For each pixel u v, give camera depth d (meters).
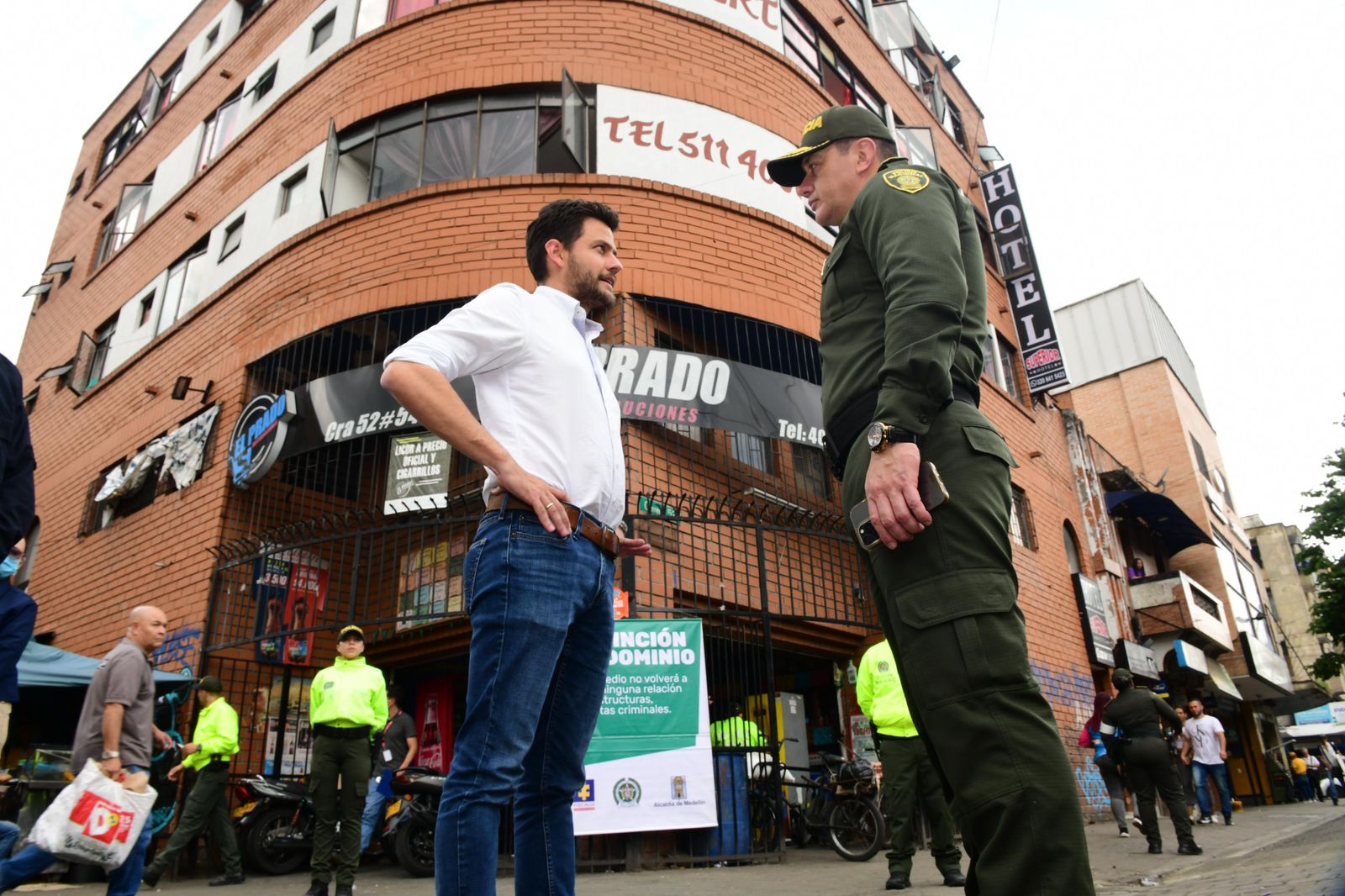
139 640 4.59
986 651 1.57
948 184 2.01
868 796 7.54
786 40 12.66
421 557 8.38
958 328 1.71
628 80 10.59
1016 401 15.05
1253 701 25.53
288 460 10.41
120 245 15.89
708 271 9.81
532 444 2.01
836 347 2.02
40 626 12.90
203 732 7.09
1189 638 18.53
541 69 10.58
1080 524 16.33
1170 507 19.89
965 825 1.57
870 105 14.48
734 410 8.80
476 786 1.76
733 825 7.29
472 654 1.91
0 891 3.65
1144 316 25.42
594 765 6.77
